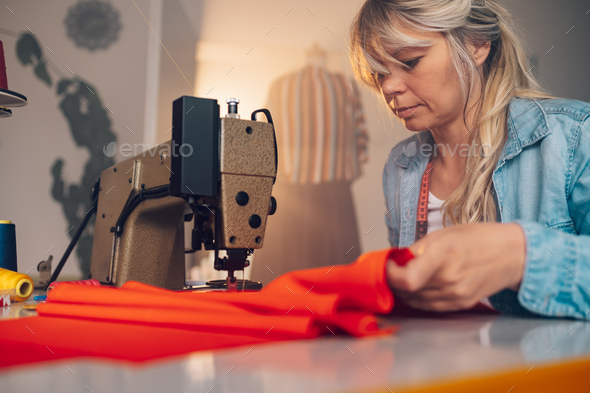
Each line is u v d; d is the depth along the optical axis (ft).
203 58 10.15
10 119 8.24
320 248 10.68
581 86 7.64
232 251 2.56
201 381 0.69
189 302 1.53
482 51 3.75
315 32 10.64
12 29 8.48
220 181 2.50
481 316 1.56
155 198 2.92
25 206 8.25
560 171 2.93
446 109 3.80
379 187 10.91
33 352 0.96
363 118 10.80
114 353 0.93
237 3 10.23
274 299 1.35
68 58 8.91
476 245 1.31
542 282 1.40
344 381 0.67
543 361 0.82
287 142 10.69
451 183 4.16
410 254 1.28
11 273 2.49
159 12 9.62
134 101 9.43
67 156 8.74
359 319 1.18
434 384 0.66
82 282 2.68
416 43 3.62
